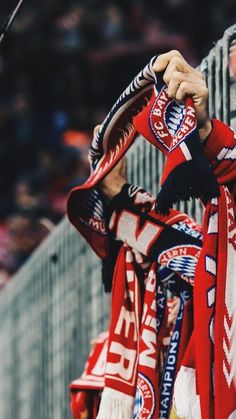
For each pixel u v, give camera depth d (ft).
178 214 11.46
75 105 61.77
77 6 65.41
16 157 58.85
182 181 10.03
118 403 11.35
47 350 24.67
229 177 10.66
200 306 10.49
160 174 16.25
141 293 11.62
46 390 24.81
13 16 13.28
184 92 10.49
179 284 11.43
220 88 13.89
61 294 23.17
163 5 64.59
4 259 42.73
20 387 28.35
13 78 63.21
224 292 10.44
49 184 52.39
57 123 59.21
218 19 63.62
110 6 65.05
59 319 23.39
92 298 20.47
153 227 11.43
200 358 10.39
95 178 11.41
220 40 13.93
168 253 11.32
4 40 13.34
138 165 17.43
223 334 10.34
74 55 63.21
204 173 10.02
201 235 11.28
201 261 10.59
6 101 62.34
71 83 62.28
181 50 62.69
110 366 11.44
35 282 25.99
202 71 14.61
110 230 11.62
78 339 21.66
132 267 11.60
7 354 30.73
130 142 11.35
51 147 58.13
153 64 10.78
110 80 62.49
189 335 11.30
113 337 11.50
